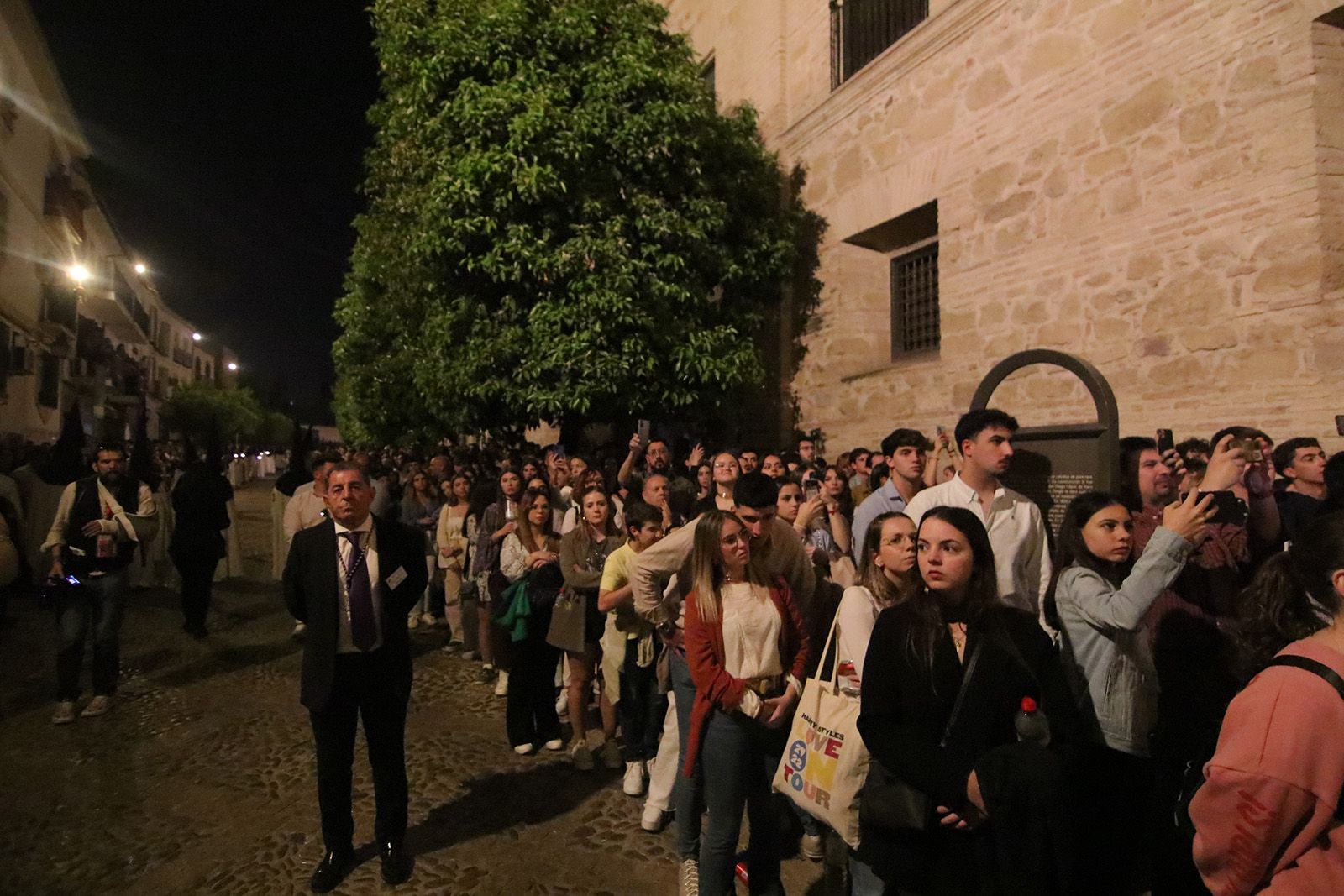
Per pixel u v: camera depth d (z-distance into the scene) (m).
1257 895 1.57
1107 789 2.90
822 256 10.85
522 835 3.97
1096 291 6.84
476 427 10.77
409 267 11.45
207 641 7.70
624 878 3.57
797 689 3.11
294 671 6.69
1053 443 3.90
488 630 6.36
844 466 8.12
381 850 3.62
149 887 3.53
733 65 13.25
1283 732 1.54
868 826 2.39
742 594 3.20
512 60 9.54
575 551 4.75
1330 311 5.18
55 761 4.85
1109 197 6.75
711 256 10.28
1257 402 5.58
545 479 7.09
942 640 2.30
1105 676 2.88
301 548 3.67
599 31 10.20
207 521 7.86
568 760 4.90
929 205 9.02
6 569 5.77
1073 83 7.11
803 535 4.53
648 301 9.64
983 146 8.07
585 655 4.75
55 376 20.73
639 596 3.58
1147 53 6.44
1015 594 3.32
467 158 9.03
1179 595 3.35
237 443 41.94
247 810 4.23
